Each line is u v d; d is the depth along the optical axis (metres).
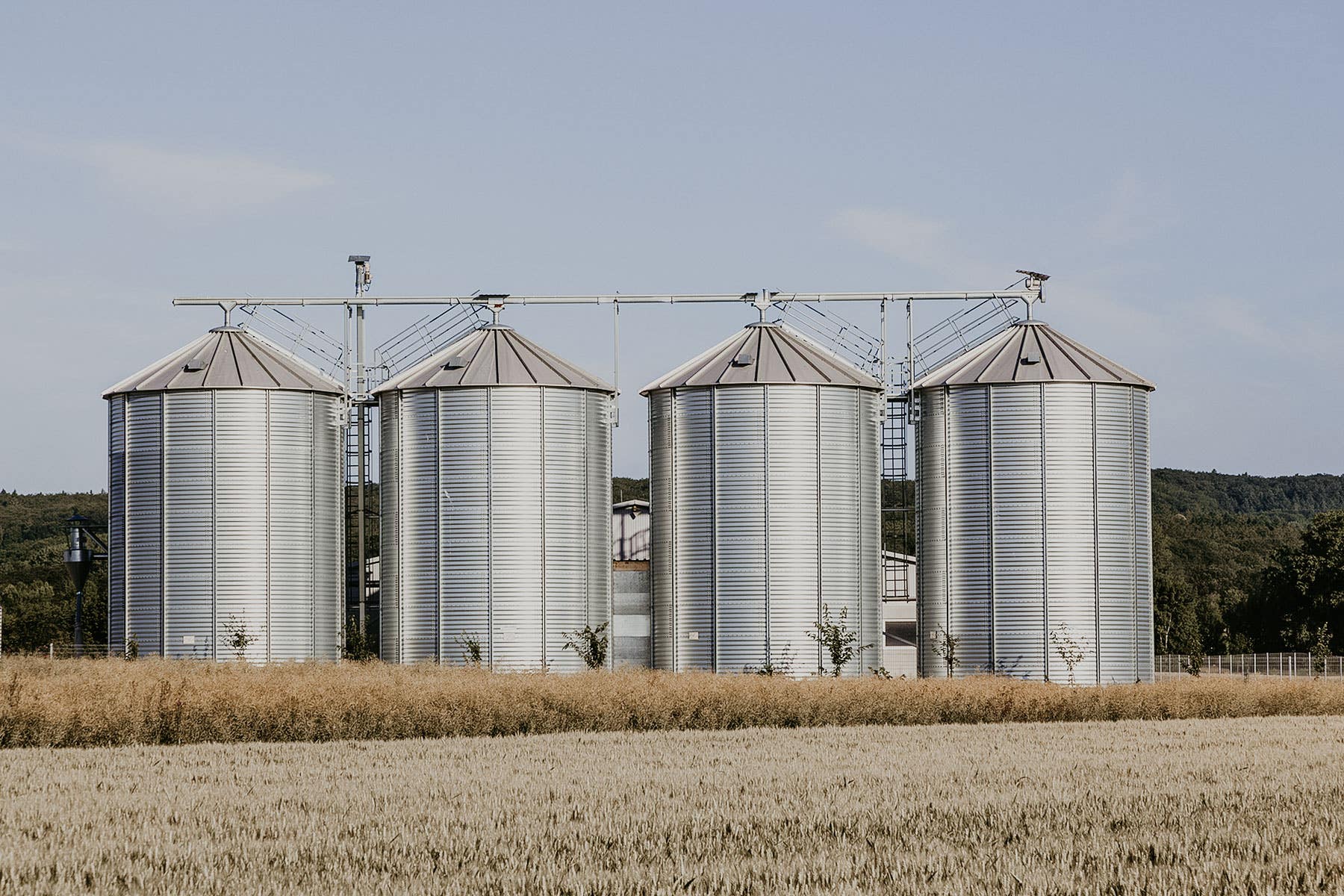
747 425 83.75
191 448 83.75
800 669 82.19
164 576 83.12
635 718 62.16
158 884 27.44
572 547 84.06
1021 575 83.88
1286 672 126.75
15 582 166.38
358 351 90.06
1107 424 85.06
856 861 29.17
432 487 84.06
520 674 67.25
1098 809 36.12
